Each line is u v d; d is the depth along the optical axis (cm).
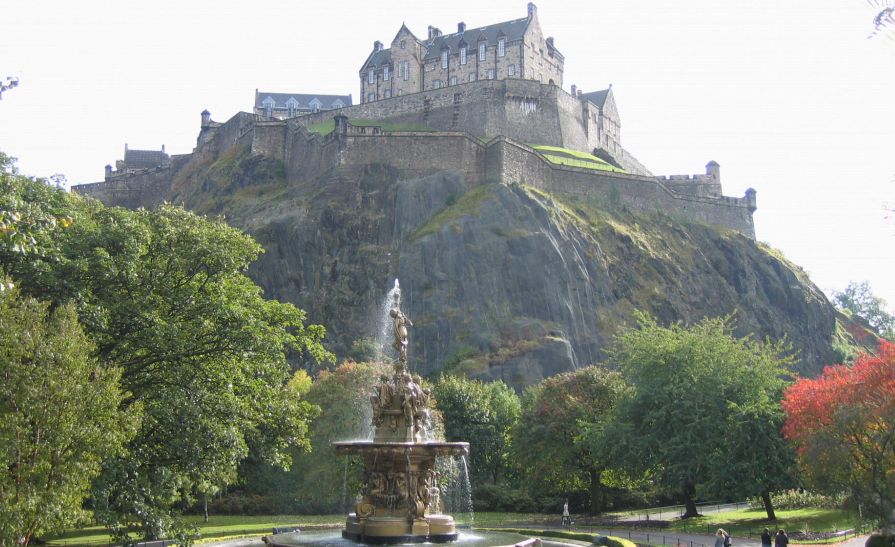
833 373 4472
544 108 14650
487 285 11188
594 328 11419
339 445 2847
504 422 7575
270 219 12325
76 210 3691
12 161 3453
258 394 3812
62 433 2414
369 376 6806
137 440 3272
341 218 12256
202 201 14238
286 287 11825
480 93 14212
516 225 11688
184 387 3472
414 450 2792
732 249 14125
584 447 5994
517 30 15688
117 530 3053
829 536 4272
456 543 2767
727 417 5150
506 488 7025
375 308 11400
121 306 3334
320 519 5719
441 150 12650
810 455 3900
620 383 6556
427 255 11375
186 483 3375
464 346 10669
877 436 3791
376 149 12712
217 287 3831
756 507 6462
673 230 13912
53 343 2508
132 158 19912
